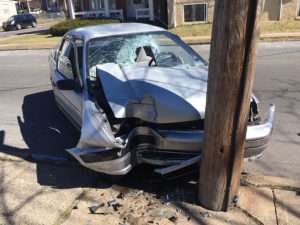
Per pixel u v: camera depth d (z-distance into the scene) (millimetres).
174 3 17719
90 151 3113
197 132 3160
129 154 3234
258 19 2367
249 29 2377
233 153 2717
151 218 2957
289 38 13062
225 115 2596
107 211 3092
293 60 9383
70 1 22203
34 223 2979
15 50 16734
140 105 3268
